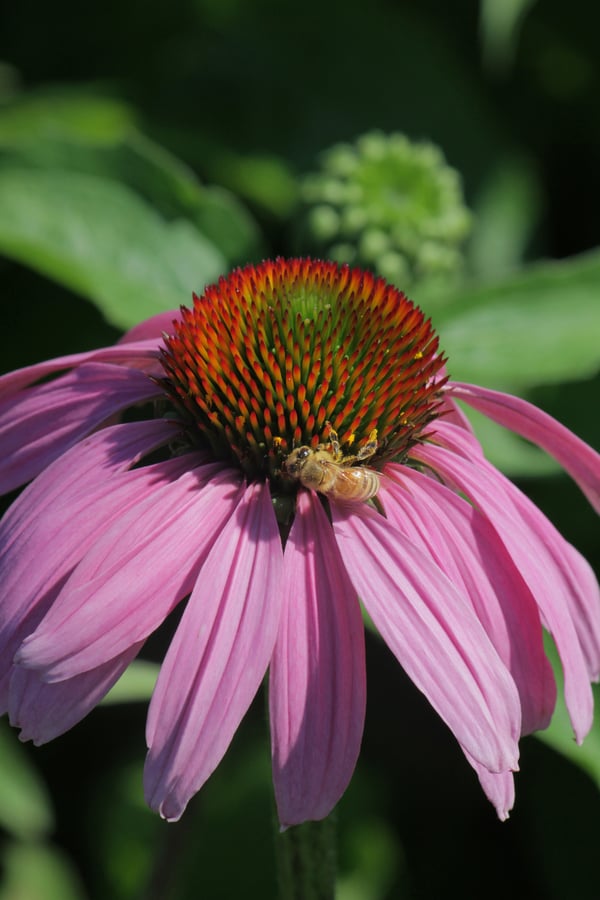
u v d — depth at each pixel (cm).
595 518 48
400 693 50
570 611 39
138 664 43
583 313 47
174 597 37
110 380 40
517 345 46
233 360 39
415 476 39
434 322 47
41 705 36
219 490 38
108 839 50
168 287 47
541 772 49
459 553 38
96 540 37
